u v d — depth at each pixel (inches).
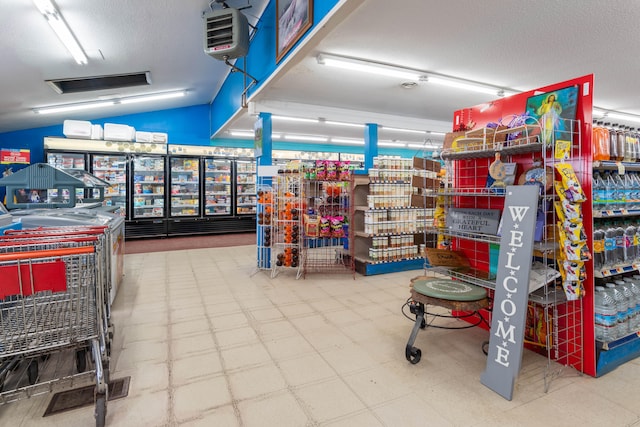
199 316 133.7
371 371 93.2
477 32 131.1
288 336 115.6
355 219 218.5
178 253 269.4
